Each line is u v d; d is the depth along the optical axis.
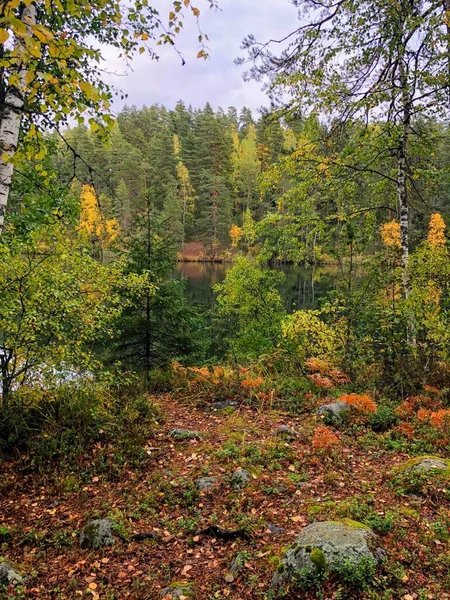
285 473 4.95
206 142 69.06
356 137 9.10
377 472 4.90
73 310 5.84
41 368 5.76
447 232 7.72
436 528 3.52
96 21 5.48
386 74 8.72
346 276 9.97
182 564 3.58
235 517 4.14
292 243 10.48
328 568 2.92
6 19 2.05
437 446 5.40
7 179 4.22
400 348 7.95
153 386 9.05
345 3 7.67
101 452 5.53
